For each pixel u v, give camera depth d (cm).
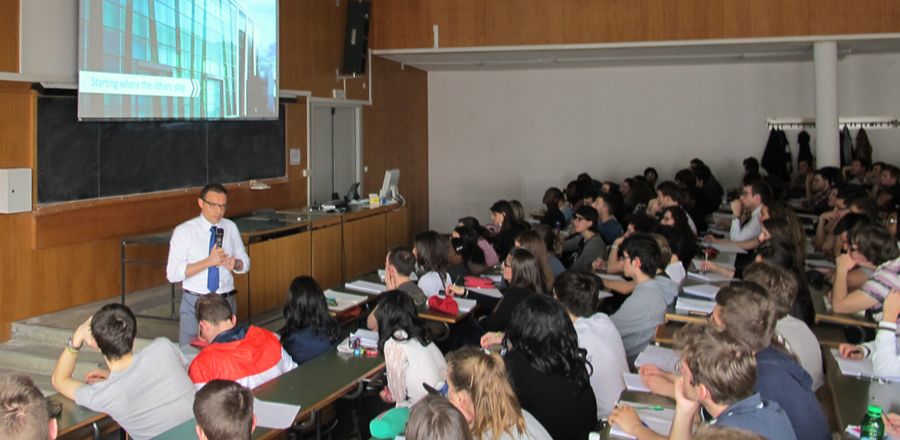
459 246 614
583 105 1259
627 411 280
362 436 400
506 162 1303
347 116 1055
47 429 181
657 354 369
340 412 418
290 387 341
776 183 1023
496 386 244
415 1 1052
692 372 229
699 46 977
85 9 586
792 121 1169
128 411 315
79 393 319
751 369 223
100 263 652
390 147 1184
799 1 920
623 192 1009
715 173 1206
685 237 582
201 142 766
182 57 698
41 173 587
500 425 242
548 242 600
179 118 696
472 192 1323
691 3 948
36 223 583
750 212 695
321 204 897
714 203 930
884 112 1129
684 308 457
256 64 818
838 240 570
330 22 998
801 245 581
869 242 427
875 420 259
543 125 1280
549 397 301
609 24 976
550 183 1283
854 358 350
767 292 289
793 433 223
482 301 529
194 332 498
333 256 790
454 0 1034
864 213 578
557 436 301
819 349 351
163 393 319
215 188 502
